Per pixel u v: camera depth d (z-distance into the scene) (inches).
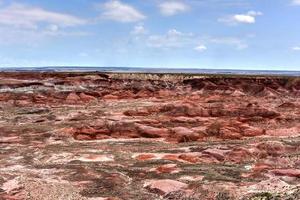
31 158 1782.7
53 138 2235.5
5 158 1775.3
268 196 1123.9
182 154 1817.2
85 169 1551.4
